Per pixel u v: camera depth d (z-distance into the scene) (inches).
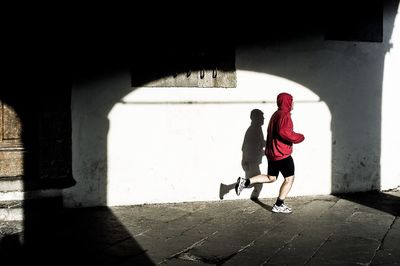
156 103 245.8
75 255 170.2
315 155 268.5
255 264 161.2
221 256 169.3
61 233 197.8
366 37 270.7
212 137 254.7
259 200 260.2
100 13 234.1
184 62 247.4
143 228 205.0
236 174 259.6
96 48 235.0
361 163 277.0
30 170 234.7
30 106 234.2
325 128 268.5
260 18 254.1
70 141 235.0
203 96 251.6
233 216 225.9
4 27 227.0
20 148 233.1
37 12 226.8
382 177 282.8
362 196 270.1
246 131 258.7
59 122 232.2
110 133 240.8
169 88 246.7
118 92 240.1
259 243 184.2
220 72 252.1
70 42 231.0
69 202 236.7
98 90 237.3
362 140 275.9
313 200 259.4
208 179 256.2
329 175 271.7
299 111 264.1
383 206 245.8
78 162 237.0
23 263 161.9
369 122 276.5
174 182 251.8
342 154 272.8
